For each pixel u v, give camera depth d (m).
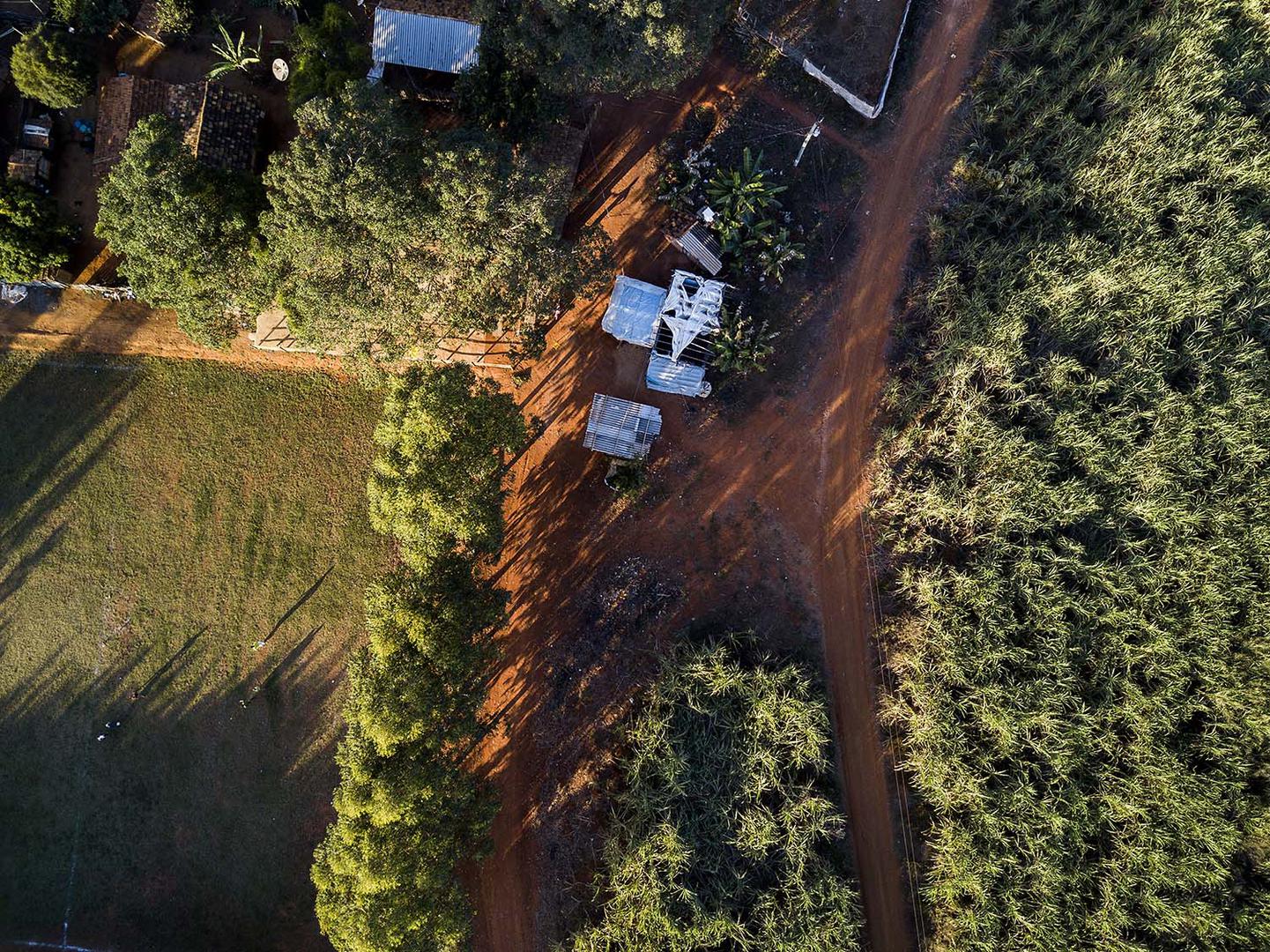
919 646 41.66
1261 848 38.69
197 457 45.44
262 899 43.69
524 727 44.44
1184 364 41.91
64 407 45.59
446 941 37.00
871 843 43.12
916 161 45.44
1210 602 40.31
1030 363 41.62
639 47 35.78
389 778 35.94
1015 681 40.00
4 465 45.41
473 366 45.19
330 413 45.53
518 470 45.25
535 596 44.97
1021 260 42.44
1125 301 41.88
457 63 42.72
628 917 38.53
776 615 44.56
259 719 44.50
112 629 45.00
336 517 45.31
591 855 42.97
